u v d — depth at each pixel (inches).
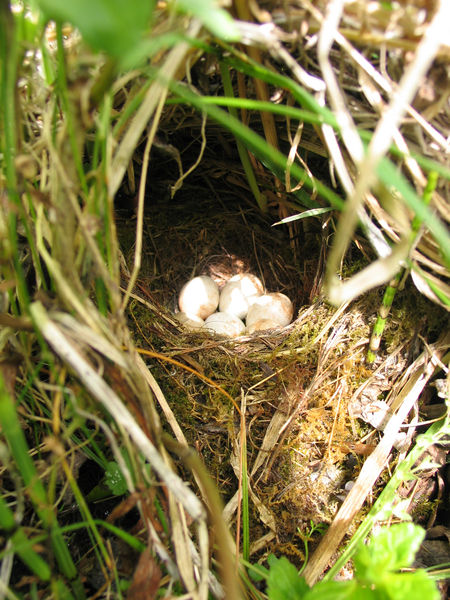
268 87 3.8
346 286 2.1
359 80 3.2
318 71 3.3
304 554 4.1
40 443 3.7
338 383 4.6
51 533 2.8
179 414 4.5
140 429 2.7
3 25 2.1
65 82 2.5
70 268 2.6
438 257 3.5
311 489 4.3
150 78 2.7
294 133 4.3
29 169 2.4
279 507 4.3
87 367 2.4
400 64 3.0
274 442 4.5
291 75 3.5
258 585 3.8
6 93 2.4
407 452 4.3
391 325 4.5
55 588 2.7
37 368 3.2
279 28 2.9
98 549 3.7
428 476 4.3
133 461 2.8
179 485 2.5
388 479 4.3
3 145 2.7
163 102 2.7
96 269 2.8
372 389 4.6
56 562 3.3
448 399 3.8
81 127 2.4
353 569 4.0
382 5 2.6
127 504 2.7
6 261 2.9
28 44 2.5
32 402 3.5
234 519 4.1
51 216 2.8
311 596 2.4
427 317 4.4
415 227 3.1
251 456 4.5
